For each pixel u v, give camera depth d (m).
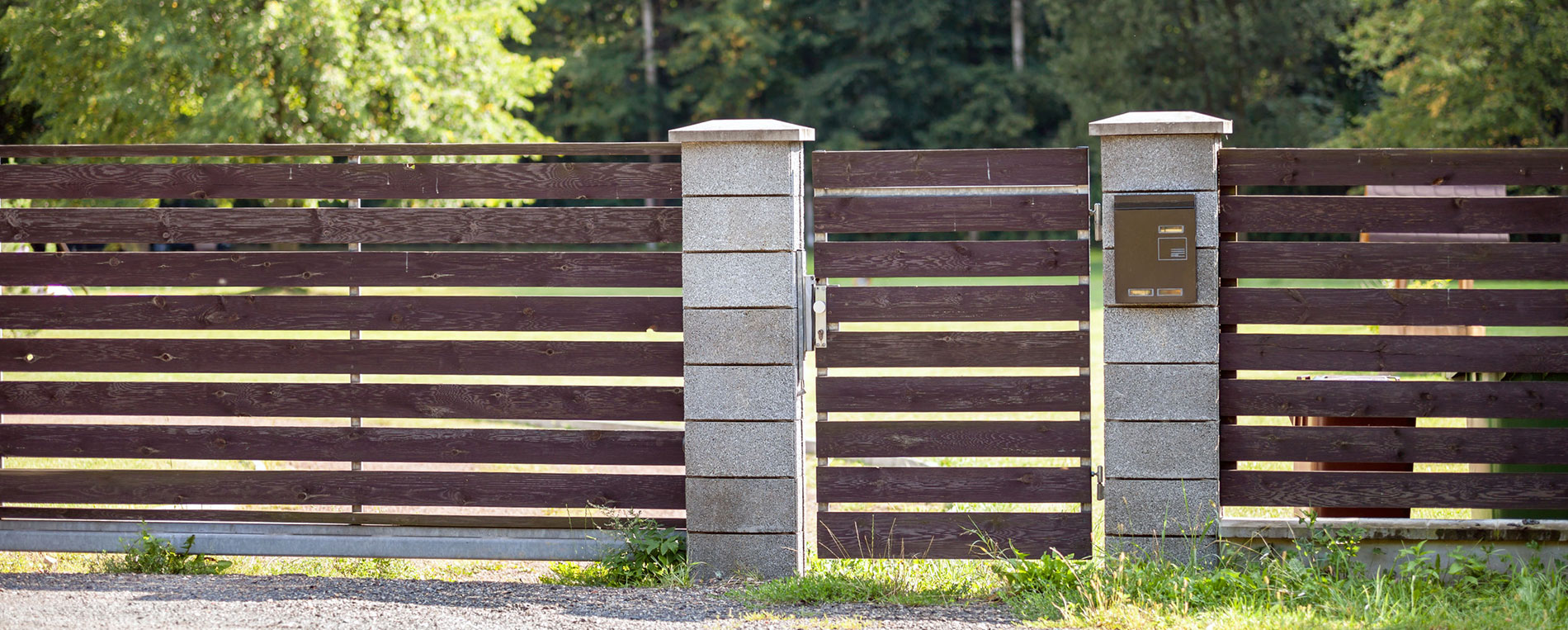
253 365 7.68
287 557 8.55
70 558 8.36
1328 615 6.19
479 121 28.94
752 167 7.22
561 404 7.58
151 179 7.62
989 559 7.41
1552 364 7.01
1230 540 7.18
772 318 7.25
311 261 7.61
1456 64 35.12
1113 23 46.81
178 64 26.39
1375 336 7.14
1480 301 7.06
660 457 7.60
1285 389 7.22
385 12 27.89
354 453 7.69
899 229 7.29
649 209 7.43
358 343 7.63
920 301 7.32
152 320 7.69
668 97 55.28
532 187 7.48
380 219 7.57
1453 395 7.12
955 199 7.26
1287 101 46.19
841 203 7.31
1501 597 6.40
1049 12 49.06
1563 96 35.22
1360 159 7.08
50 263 7.68
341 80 26.44
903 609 6.70
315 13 26.02
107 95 25.83
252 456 7.72
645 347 7.51
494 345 7.58
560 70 54.03
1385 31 38.31
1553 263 7.01
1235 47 46.00
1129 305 7.08
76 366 7.71
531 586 7.16
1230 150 7.13
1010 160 7.21
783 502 7.33
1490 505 7.16
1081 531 7.34
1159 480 7.16
